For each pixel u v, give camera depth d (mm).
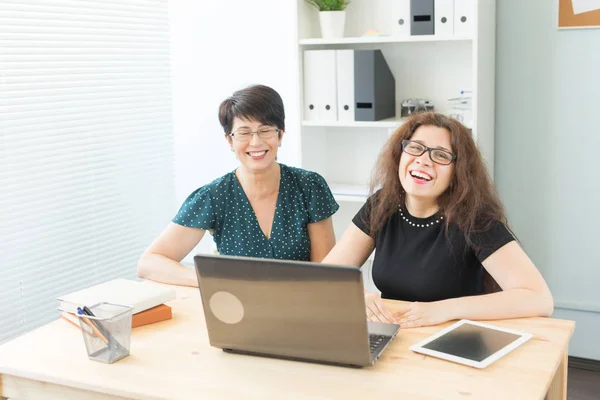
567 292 3484
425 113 2232
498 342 1813
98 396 1698
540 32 3328
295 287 1656
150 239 4008
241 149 2475
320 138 3697
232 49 4012
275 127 2479
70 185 3428
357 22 3564
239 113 2447
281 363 1754
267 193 2576
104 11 3576
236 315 1752
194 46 4105
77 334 1982
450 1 3127
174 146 4285
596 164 3328
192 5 4062
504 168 3510
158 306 2080
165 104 4035
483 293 2221
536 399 1536
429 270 2184
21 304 3230
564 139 3369
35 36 3186
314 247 2660
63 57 3332
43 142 3264
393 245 2277
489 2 3248
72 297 2070
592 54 3252
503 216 2221
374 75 3301
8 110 3082
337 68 3367
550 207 3451
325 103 3426
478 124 3158
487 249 2104
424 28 3197
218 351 1839
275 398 1570
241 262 1687
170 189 4141
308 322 1684
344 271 1589
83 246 3531
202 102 4145
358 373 1682
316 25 3592
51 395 1767
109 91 3627
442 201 2213
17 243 3180
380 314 2006
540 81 3367
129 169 3807
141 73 3844
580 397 3150
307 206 2611
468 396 1554
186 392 1612
